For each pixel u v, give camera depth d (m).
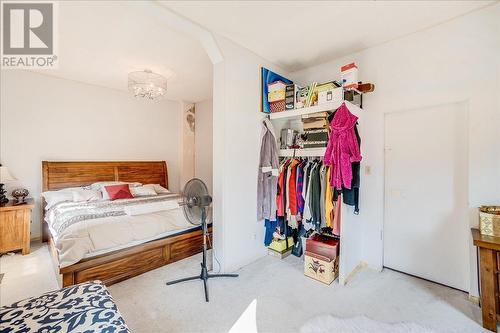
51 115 3.80
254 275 2.59
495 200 2.02
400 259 2.66
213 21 2.22
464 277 2.25
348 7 2.03
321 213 2.58
